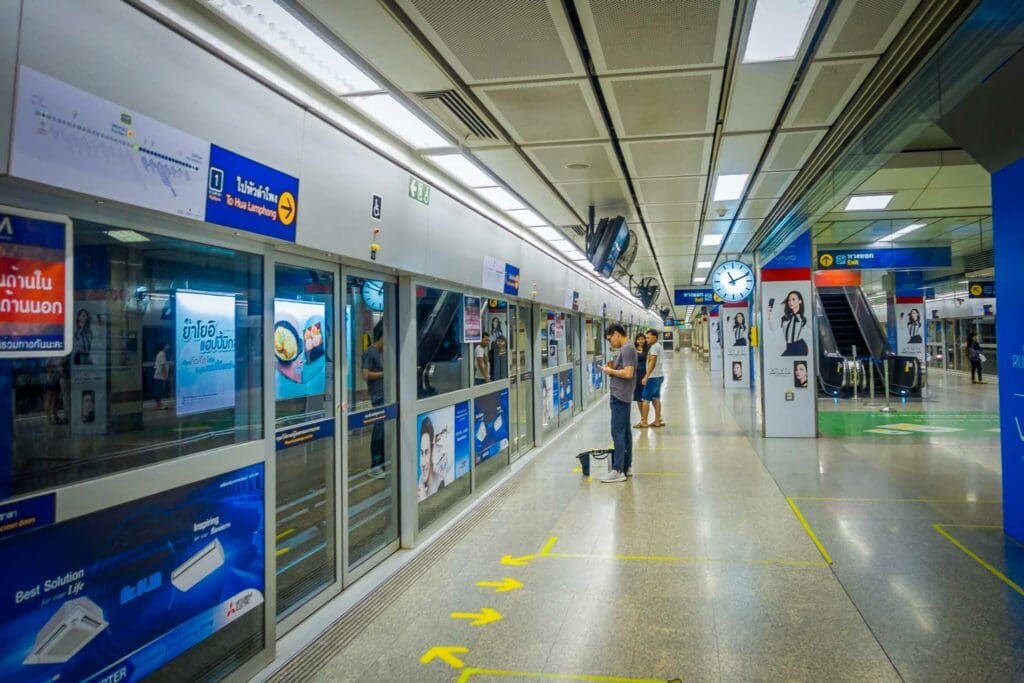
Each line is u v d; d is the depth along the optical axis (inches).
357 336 163.2
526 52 127.9
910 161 320.2
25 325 74.4
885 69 141.5
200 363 104.7
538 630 129.6
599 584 153.5
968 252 663.1
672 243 427.8
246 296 116.7
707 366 1299.2
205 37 95.7
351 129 141.5
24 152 67.9
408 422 183.3
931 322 1119.0
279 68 117.5
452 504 216.5
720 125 181.5
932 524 193.5
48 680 76.8
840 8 117.1
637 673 111.3
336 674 113.6
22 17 66.4
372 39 117.3
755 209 306.3
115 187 80.4
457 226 214.5
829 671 109.7
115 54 79.1
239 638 110.0
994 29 124.9
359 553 161.6
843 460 297.4
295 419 135.2
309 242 127.2
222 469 106.0
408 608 141.7
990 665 109.8
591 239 294.5
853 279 631.2
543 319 381.4
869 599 139.4
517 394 326.0
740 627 127.9
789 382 367.9
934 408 502.6
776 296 368.5
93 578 82.8
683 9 112.7
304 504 137.7
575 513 218.2
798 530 191.6
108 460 86.7
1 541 71.3
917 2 115.2
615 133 183.3
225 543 106.9
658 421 428.8
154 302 95.8
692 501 229.9
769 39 128.1
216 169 99.0
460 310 232.4
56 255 78.1
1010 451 175.3
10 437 73.9
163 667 93.7
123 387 89.8
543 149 194.5
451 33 118.6
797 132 189.0
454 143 176.2
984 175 336.8
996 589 142.8
